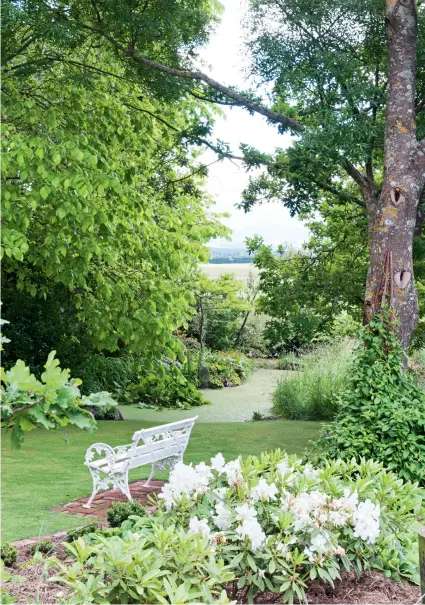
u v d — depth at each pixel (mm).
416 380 8281
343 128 8297
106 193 10203
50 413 1946
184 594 2662
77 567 2961
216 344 20203
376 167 10930
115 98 11078
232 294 18812
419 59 8938
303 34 9172
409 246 8234
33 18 8750
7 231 8273
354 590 3838
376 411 7148
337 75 8586
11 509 5566
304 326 10797
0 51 9047
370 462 4766
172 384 13797
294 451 8781
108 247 10508
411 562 4254
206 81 9430
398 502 4305
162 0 9344
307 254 11875
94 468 5762
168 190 12297
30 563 3943
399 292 8094
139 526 4262
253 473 3941
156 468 6789
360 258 11695
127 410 12953
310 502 3682
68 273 10305
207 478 3820
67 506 5785
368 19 9086
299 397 12484
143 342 10766
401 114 8289
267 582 3377
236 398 15117
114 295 10805
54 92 10289
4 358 11727
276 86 9453
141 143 11508
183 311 11617
